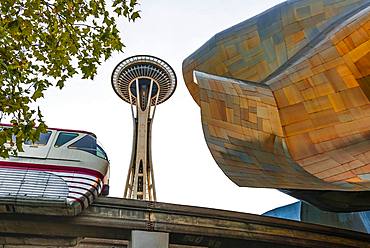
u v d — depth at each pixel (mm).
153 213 23781
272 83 20188
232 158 21844
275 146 19844
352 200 29438
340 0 22375
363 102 18000
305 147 19203
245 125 19641
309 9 23047
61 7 7664
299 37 22953
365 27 17469
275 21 24172
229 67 25906
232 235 25328
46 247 24219
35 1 7293
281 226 27312
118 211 23141
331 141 18672
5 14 7070
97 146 22875
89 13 7879
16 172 20172
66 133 22469
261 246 27562
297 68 19484
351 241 29984
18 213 20625
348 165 18062
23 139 7590
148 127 71438
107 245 26672
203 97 19312
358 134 18109
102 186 22625
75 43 7875
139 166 67750
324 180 18969
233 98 19312
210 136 21281
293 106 19391
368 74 17688
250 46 25031
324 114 18828
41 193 19797
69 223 21984
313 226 28609
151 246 22938
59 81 7961
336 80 18438
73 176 20734
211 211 25141
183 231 24016
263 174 21859
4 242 22859
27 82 7117
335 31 18719
